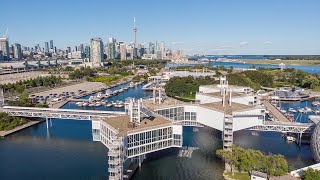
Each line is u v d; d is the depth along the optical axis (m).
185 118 176.25
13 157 154.25
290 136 176.88
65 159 151.25
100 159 151.25
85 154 158.12
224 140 145.50
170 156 151.88
